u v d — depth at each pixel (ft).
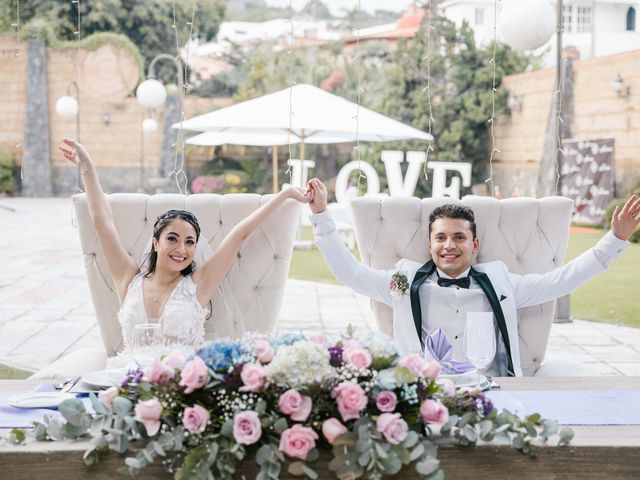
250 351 6.34
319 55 73.56
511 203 11.75
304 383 6.02
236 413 5.99
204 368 6.12
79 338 20.43
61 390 7.91
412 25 73.92
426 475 6.01
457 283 11.28
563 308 23.12
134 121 71.72
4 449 6.27
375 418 6.03
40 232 45.37
